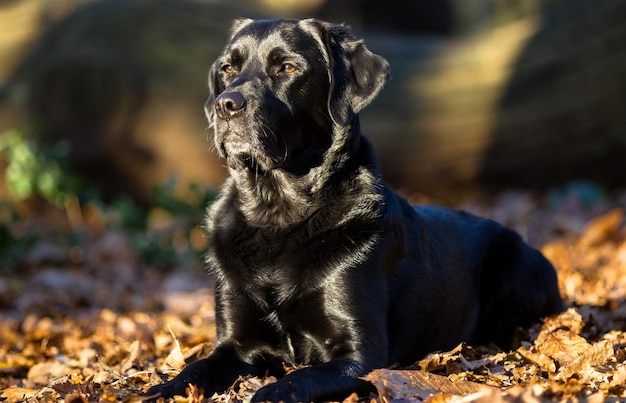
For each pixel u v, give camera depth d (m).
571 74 15.12
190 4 16.22
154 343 7.94
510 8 17.53
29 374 7.11
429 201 15.79
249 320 6.19
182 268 13.11
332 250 6.04
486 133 15.40
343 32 6.60
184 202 13.23
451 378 5.62
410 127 15.44
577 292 8.98
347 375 5.46
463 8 23.98
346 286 5.96
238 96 6.17
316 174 6.25
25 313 9.73
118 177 15.99
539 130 15.28
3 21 16.67
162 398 5.25
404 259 6.52
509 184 15.77
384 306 6.18
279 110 6.25
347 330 5.93
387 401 5.09
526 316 7.45
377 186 6.34
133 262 13.20
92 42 15.99
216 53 15.84
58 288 10.87
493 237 7.64
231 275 6.21
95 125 15.81
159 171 15.88
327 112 6.39
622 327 7.34
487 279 7.45
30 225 14.98
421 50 16.25
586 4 15.20
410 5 25.00
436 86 15.59
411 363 6.62
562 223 13.30
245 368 6.13
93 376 6.50
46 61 16.06
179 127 15.69
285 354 6.27
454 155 15.55
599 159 15.41
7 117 15.98
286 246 6.12
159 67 15.80
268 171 6.23
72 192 14.39
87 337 8.39
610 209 14.19
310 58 6.37
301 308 6.04
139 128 15.76
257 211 6.27
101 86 15.80
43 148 15.56
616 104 15.05
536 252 7.71
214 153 15.72
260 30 6.52
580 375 5.58
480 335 7.50
